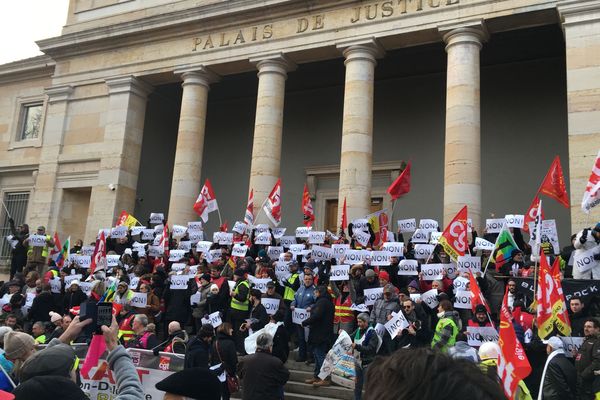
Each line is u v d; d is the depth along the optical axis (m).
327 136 27.02
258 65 22.47
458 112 18.25
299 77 26.94
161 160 28.42
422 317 11.30
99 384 6.41
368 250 14.61
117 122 25.33
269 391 8.00
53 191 26.56
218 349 9.29
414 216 24.25
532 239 13.52
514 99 23.48
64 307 15.93
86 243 24.66
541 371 9.66
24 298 15.98
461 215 13.06
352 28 20.75
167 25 24.27
